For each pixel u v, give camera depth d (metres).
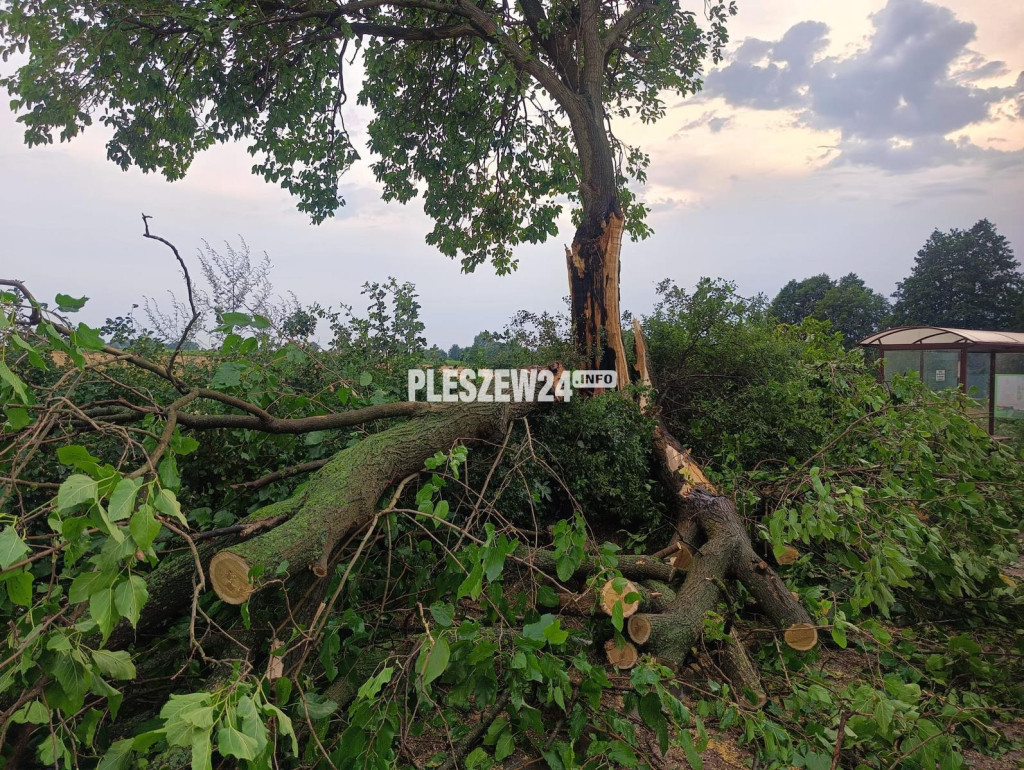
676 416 6.68
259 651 2.76
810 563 4.22
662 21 9.51
